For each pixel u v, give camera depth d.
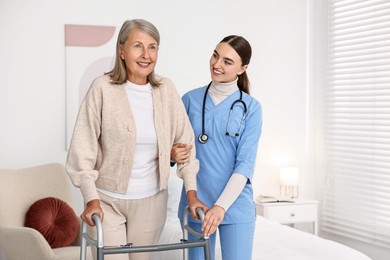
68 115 4.42
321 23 5.11
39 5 4.34
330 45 5.02
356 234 4.79
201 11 4.81
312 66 5.22
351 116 4.81
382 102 4.52
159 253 3.58
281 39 5.12
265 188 5.11
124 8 4.55
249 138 2.60
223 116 2.62
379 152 4.55
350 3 4.79
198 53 4.80
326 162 5.10
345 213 4.88
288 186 5.16
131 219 2.33
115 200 2.27
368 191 4.64
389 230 4.43
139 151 2.28
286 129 5.16
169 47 4.71
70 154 2.21
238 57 2.58
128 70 2.28
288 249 3.32
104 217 2.25
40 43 4.35
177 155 2.35
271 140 5.11
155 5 4.65
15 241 3.52
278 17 5.10
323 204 5.14
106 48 4.50
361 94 4.70
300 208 4.82
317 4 5.16
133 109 2.27
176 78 4.75
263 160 5.09
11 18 4.28
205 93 2.69
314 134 5.24
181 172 2.41
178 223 3.95
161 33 4.68
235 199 2.45
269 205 4.74
